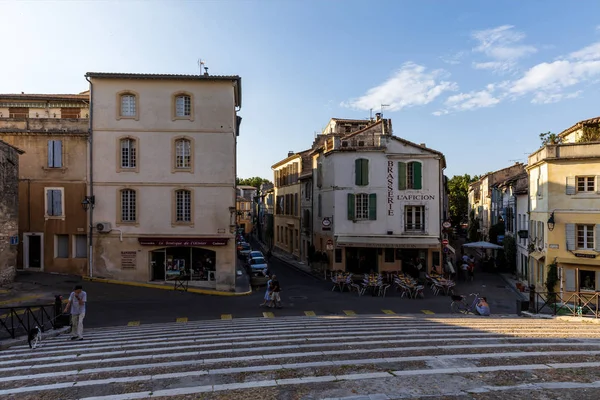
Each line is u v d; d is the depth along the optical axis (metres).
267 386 6.62
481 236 59.59
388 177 31.25
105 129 25.62
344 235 31.59
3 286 22.19
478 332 12.12
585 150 23.34
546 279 24.16
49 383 7.59
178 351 10.23
